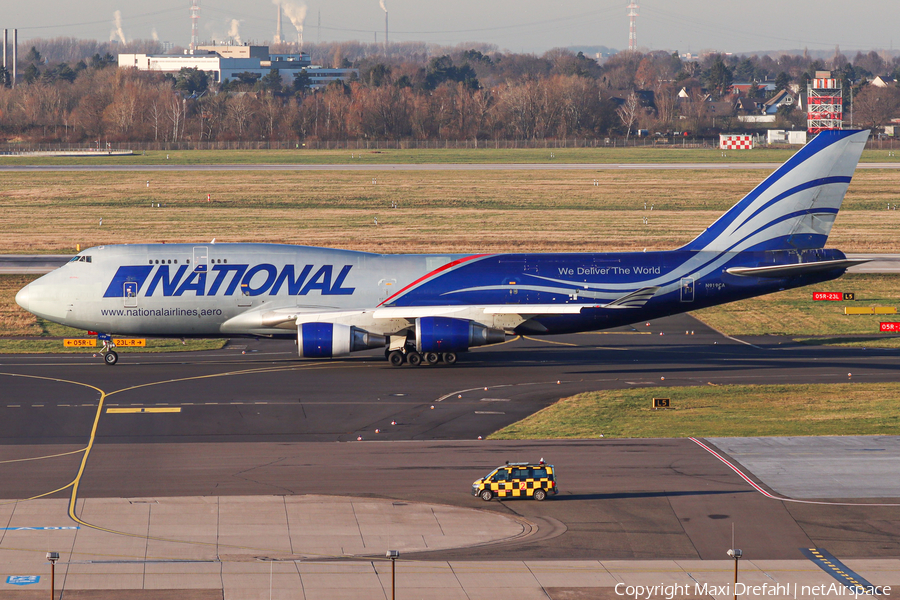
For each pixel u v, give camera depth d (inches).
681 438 6289.4
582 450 6008.9
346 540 4576.8
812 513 4921.3
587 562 4347.9
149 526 4719.5
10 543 4488.2
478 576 4190.5
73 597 3939.5
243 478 5462.6
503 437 6378.0
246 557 4367.6
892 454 5885.8
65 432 6491.1
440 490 5260.8
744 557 4414.4
